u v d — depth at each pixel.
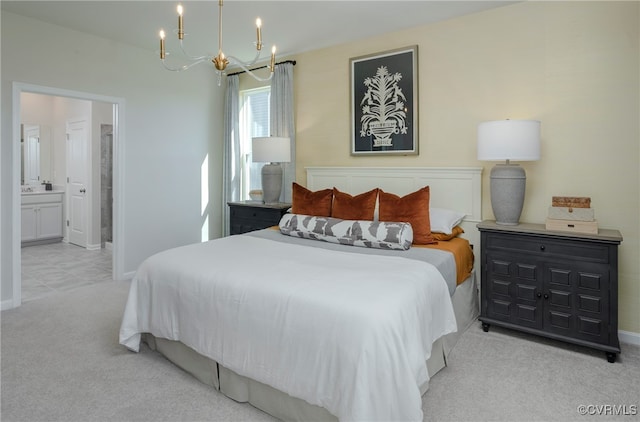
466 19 3.31
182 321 2.19
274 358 1.78
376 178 3.82
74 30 3.66
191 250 2.64
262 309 1.85
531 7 3.02
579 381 2.20
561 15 2.90
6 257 3.31
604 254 2.42
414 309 1.80
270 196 4.24
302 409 1.77
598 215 2.82
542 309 2.64
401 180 3.67
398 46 3.67
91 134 5.74
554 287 2.59
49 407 1.92
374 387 1.51
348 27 3.58
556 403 1.99
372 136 3.86
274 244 2.89
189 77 4.68
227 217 4.97
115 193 4.11
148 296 2.40
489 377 2.24
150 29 3.65
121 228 4.14
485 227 2.84
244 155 5.00
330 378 1.60
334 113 4.13
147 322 2.41
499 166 2.91
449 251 2.77
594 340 2.46
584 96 2.83
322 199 3.54
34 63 3.41
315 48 4.18
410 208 3.03
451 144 3.43
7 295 3.32
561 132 2.93
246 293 1.93
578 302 2.51
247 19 3.40
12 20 3.28
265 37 3.83
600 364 2.40
